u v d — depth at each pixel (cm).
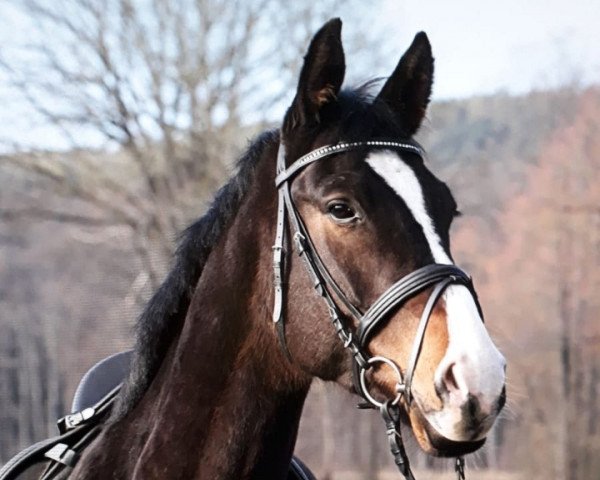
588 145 1953
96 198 1486
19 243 2623
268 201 310
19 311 2483
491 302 1836
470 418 253
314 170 293
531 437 1700
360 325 279
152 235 1400
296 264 294
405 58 322
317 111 304
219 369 304
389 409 278
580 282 1811
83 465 320
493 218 1981
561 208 1872
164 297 323
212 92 1451
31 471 350
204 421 302
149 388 322
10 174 1630
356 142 293
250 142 335
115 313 1464
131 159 1505
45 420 2211
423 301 271
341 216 283
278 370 303
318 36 299
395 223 278
